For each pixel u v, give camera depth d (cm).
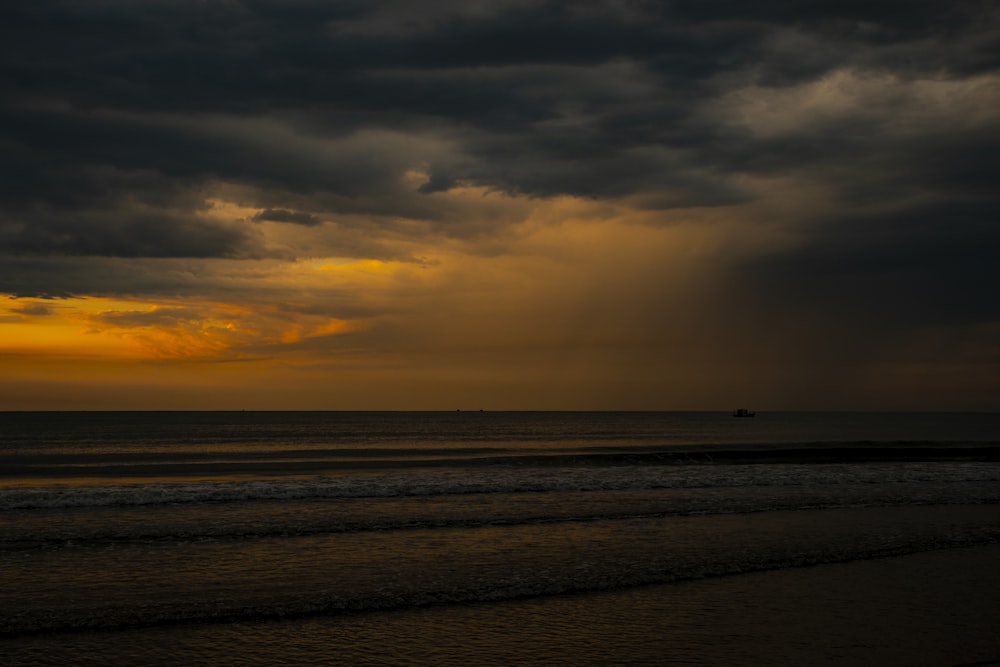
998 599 1186
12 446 5603
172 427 10488
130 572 1280
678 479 2622
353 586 1209
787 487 2505
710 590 1221
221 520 1775
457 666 884
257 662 888
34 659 880
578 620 1062
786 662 902
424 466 3309
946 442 5709
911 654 934
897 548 1534
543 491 2359
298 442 6456
